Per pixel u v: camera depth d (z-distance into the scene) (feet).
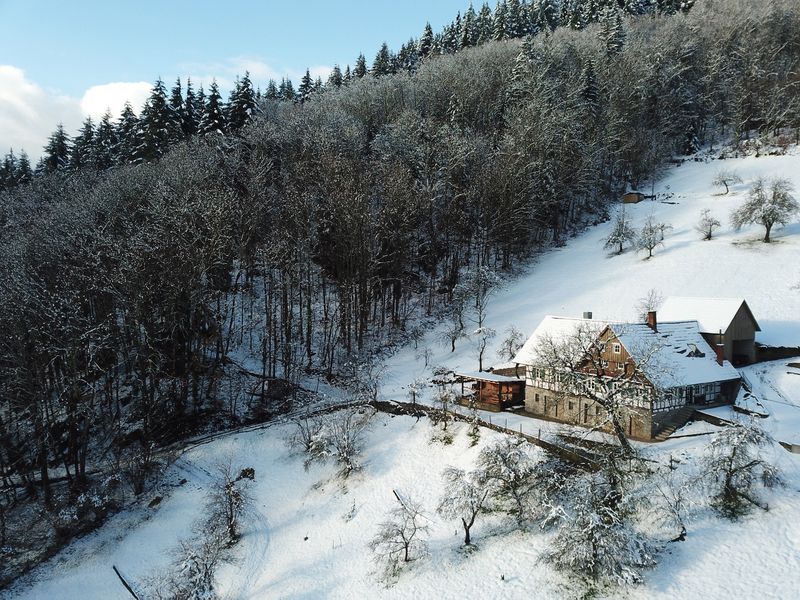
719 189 320.29
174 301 172.86
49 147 368.89
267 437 170.81
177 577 115.34
